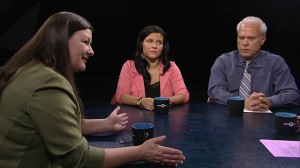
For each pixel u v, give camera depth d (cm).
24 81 100
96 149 104
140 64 232
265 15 428
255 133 145
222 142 132
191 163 109
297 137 140
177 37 464
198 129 151
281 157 115
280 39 428
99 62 492
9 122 98
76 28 109
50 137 96
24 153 99
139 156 106
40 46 106
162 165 108
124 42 477
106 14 464
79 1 443
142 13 462
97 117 170
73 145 98
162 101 177
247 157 115
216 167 106
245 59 239
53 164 102
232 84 238
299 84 428
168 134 142
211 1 443
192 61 472
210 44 460
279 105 202
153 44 227
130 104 203
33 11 412
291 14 417
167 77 234
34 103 96
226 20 446
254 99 195
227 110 193
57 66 106
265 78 235
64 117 97
